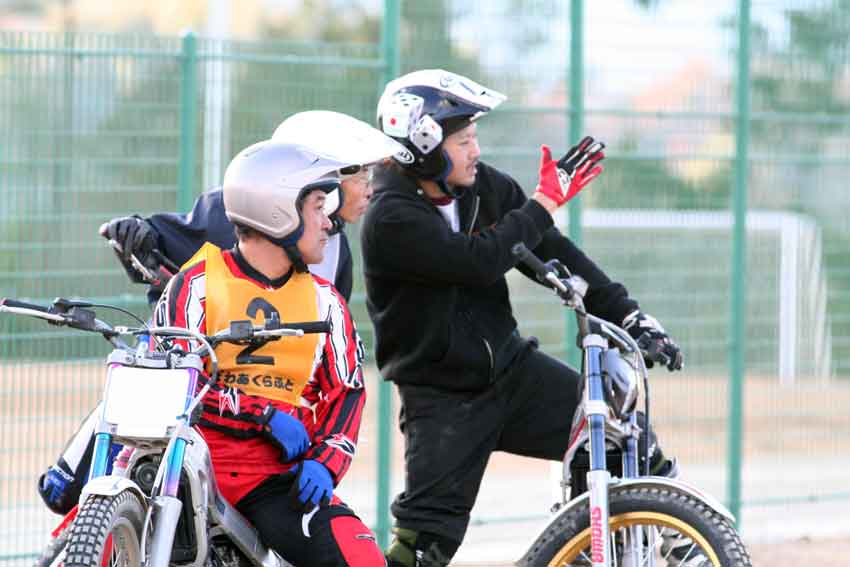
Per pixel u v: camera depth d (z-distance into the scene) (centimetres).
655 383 3228
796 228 3388
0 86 2678
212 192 1972
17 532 2731
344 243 1962
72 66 2723
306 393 1736
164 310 1681
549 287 1848
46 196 2717
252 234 1697
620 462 1934
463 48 2997
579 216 3102
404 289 2020
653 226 3188
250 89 2836
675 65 3181
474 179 2058
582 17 3069
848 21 3391
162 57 2780
